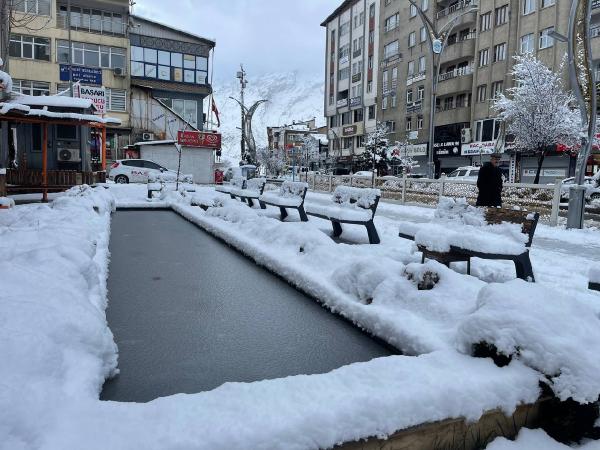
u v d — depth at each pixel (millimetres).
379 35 56188
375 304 3822
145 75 42344
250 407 1988
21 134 16109
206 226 9055
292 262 5340
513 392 2285
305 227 6305
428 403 2119
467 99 42188
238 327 3775
